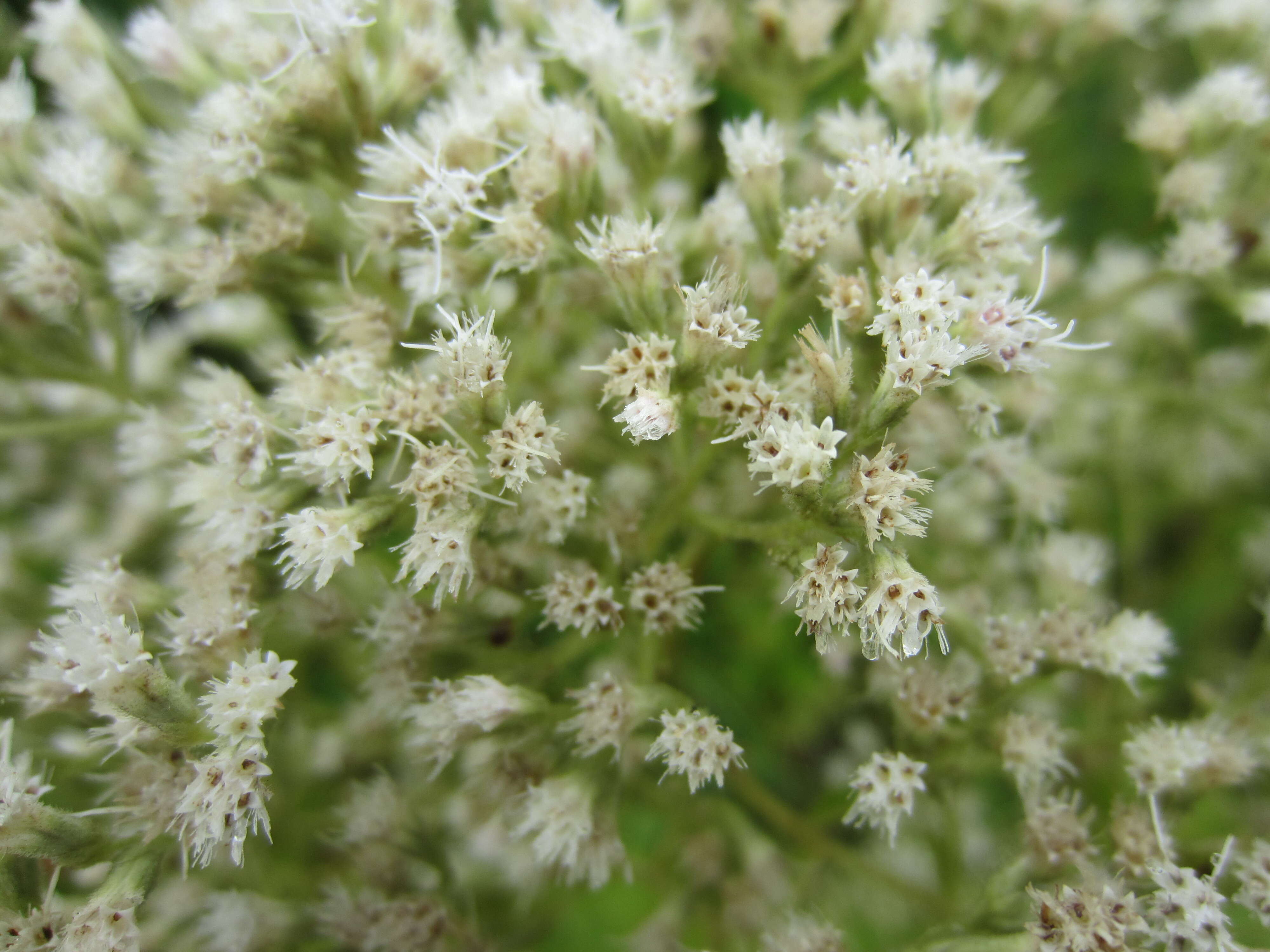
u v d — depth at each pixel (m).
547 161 0.05
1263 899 0.05
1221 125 0.06
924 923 0.06
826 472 0.05
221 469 0.05
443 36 0.06
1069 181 0.07
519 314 0.05
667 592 0.05
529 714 0.05
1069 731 0.06
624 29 0.06
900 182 0.05
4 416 0.06
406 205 0.05
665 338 0.05
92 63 0.06
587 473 0.06
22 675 0.06
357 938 0.06
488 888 0.06
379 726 0.06
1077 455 0.07
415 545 0.05
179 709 0.05
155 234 0.06
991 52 0.07
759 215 0.05
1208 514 0.07
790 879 0.06
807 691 0.06
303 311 0.06
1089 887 0.05
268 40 0.05
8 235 0.06
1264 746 0.06
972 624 0.06
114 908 0.05
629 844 0.06
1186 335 0.07
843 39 0.07
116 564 0.05
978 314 0.05
